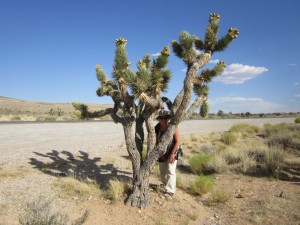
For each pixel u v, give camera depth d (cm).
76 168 874
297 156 1192
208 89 593
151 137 615
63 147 1245
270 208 630
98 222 523
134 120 612
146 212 570
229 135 1566
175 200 632
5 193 610
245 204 656
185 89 531
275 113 8900
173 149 623
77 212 551
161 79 569
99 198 618
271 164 941
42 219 438
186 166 999
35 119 3525
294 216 590
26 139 1468
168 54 573
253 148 1170
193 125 2959
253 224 559
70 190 652
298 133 1741
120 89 573
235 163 1021
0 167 831
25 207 549
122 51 542
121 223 528
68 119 3659
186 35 618
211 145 1372
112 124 2858
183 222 546
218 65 581
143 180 597
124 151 1219
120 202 600
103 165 941
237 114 7600
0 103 10469
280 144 1334
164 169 648
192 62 623
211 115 6656
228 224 560
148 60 662
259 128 2042
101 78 617
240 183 814
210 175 891
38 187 662
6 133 1708
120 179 757
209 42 606
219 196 666
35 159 970
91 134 1847
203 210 620
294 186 785
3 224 482
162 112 635
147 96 541
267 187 775
